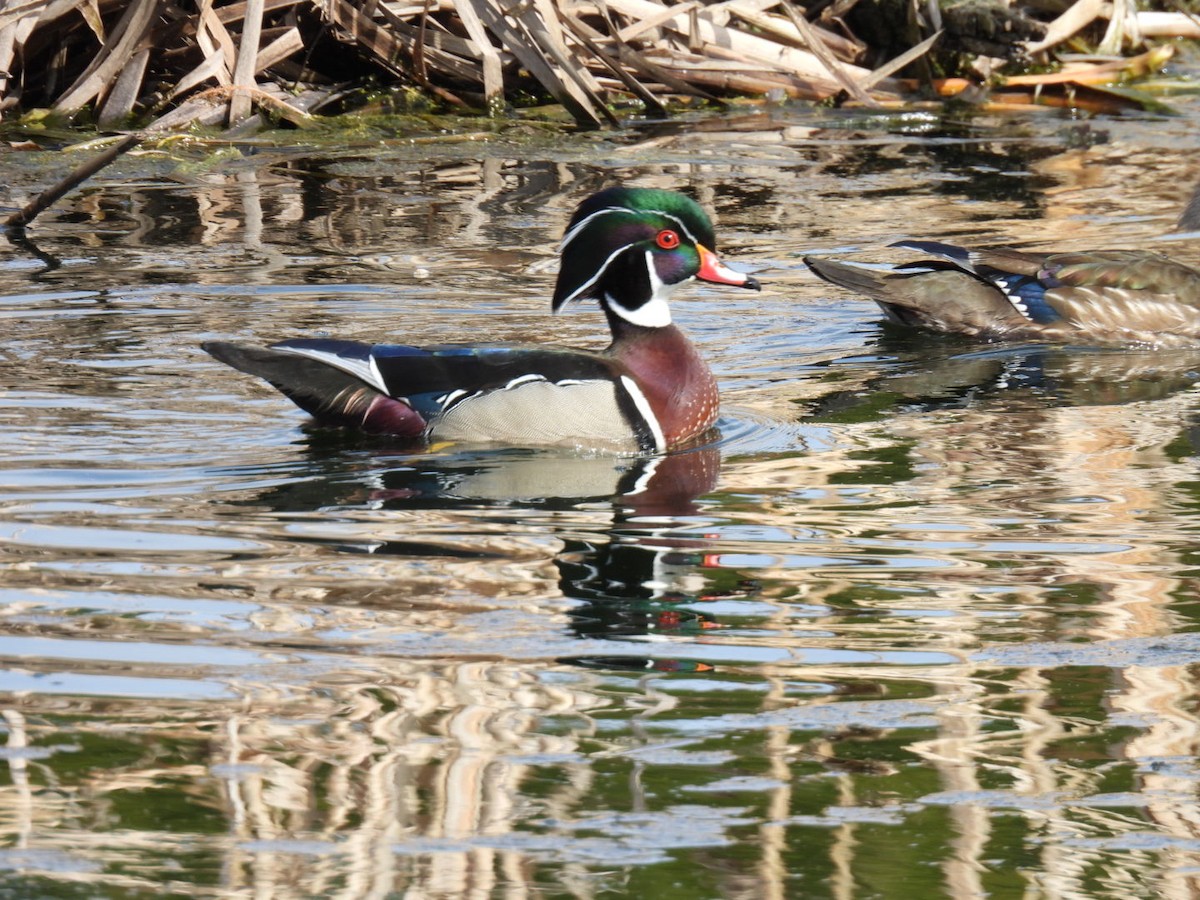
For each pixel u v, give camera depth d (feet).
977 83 89.45
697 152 76.07
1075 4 91.45
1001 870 20.63
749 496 35.81
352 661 26.30
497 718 24.47
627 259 40.91
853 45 88.94
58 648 26.53
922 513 34.55
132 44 75.46
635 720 24.50
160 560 30.76
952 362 49.14
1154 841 21.42
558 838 21.16
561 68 79.77
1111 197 68.33
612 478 37.04
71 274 54.44
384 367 39.22
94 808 21.65
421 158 73.61
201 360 45.78
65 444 38.40
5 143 72.69
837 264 52.29
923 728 24.47
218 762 22.97
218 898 19.67
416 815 21.67
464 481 36.42
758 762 23.31
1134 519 34.06
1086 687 25.82
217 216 62.95
